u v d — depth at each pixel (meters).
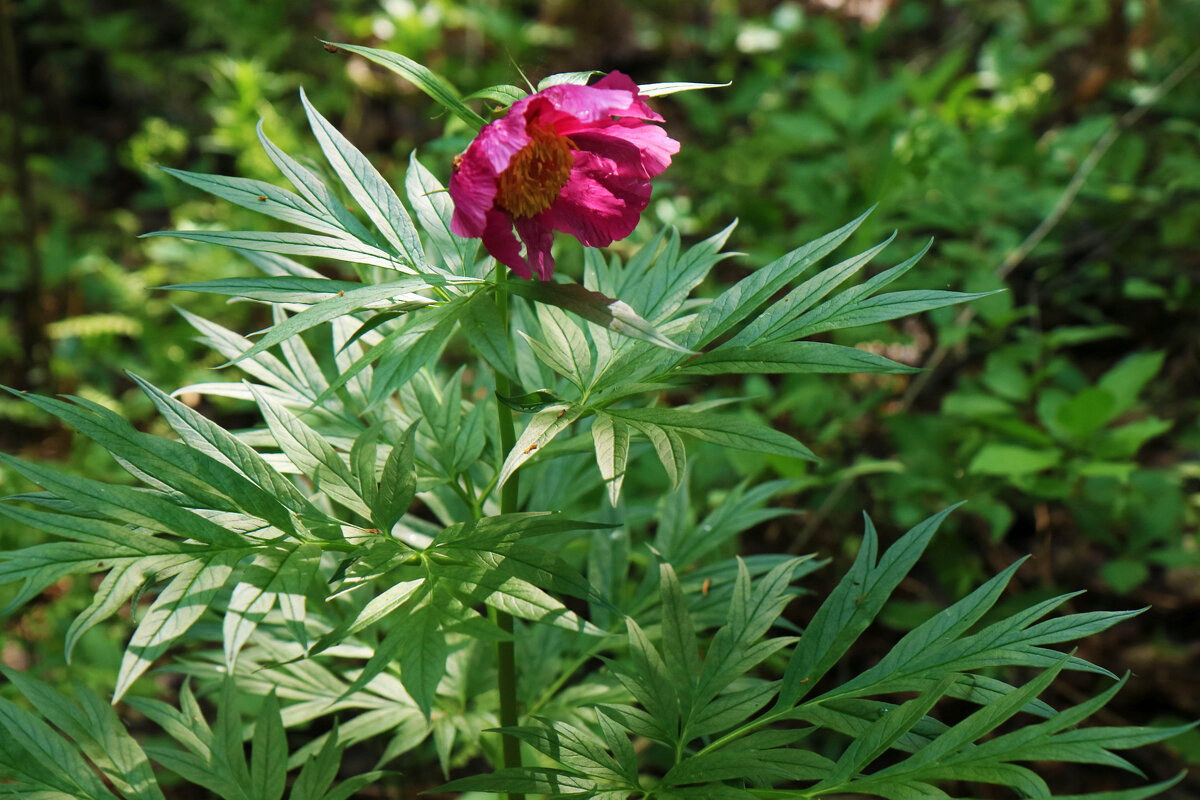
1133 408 1.67
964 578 1.42
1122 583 1.38
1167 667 1.43
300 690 1.04
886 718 0.88
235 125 2.04
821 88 2.04
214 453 0.90
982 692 0.89
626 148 0.88
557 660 1.08
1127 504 1.46
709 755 0.91
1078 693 1.42
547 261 0.88
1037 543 1.59
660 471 1.43
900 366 0.87
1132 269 1.86
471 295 0.88
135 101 2.66
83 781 0.91
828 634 0.93
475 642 1.09
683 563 1.08
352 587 0.88
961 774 0.85
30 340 1.84
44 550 0.86
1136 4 2.54
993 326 1.65
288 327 0.85
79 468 1.65
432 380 1.01
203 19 2.68
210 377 1.87
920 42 2.97
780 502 1.59
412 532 1.08
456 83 2.52
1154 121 2.15
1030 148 1.95
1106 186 1.86
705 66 2.74
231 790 0.92
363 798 1.26
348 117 2.44
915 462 1.49
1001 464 1.36
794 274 0.91
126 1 2.84
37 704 0.92
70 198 2.35
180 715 0.94
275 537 0.90
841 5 3.04
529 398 0.91
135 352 2.01
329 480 0.90
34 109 2.59
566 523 0.90
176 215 2.12
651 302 0.96
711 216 1.96
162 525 0.88
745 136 2.40
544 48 2.72
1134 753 1.35
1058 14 2.65
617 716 0.92
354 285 0.89
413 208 0.94
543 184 0.87
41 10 2.72
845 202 1.78
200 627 1.06
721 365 0.89
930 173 1.72
